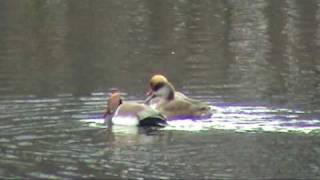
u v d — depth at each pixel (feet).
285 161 42.34
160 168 41.14
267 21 115.14
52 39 97.81
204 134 48.60
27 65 77.97
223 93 62.13
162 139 47.55
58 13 124.88
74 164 42.01
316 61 79.87
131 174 40.11
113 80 69.05
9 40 96.63
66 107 56.65
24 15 122.52
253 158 42.63
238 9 130.62
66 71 74.38
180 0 143.02
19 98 60.03
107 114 53.42
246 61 80.18
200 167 41.39
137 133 49.49
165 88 56.03
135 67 76.74
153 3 138.41
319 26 108.47
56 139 47.44
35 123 51.55
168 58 82.43
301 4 135.44
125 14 123.54
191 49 88.84
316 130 48.80
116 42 95.04
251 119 52.16
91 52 87.30
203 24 112.47
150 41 95.76
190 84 66.74
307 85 65.46
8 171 40.75
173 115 54.13
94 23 113.50
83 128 50.55
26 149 45.01
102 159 42.91
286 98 59.36
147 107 52.39
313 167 40.93
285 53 85.81
